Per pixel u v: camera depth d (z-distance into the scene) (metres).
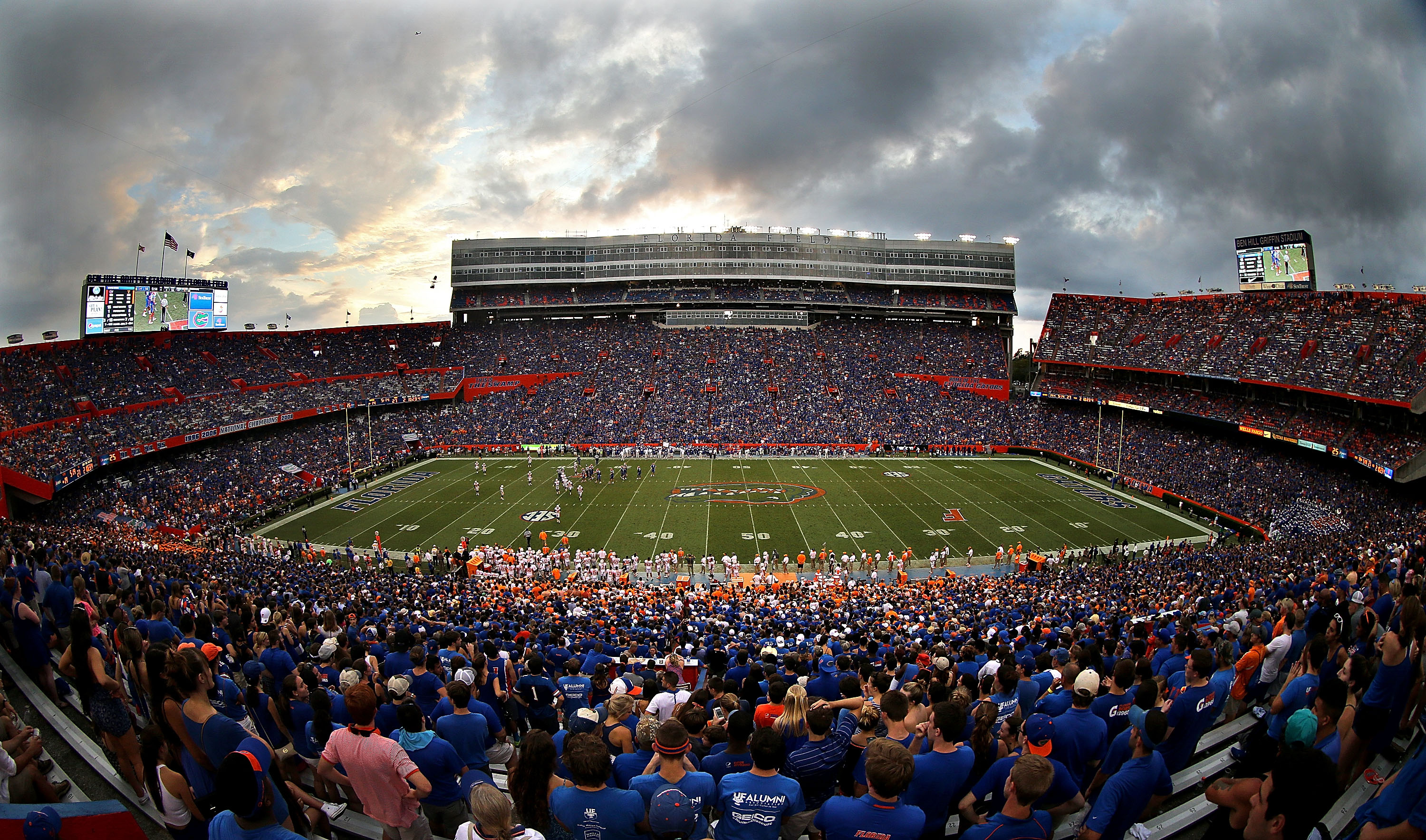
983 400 83.62
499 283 103.50
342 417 75.62
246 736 5.65
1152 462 61.06
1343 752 6.55
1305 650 8.22
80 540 27.66
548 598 28.08
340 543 43.75
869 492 56.47
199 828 5.64
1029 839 4.88
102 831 4.32
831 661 11.39
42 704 8.20
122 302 63.50
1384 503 44.22
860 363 89.56
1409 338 53.59
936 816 5.93
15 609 8.59
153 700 5.81
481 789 4.67
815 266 103.38
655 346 92.25
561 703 11.26
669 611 24.66
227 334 75.38
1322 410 57.09
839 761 6.86
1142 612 23.61
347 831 6.82
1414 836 4.14
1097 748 6.71
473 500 54.09
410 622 20.41
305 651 15.26
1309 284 65.19
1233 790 4.96
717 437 75.25
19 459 45.00
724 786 5.57
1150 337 75.56
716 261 102.69
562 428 76.56
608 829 5.18
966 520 48.75
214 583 23.84
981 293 107.69
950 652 14.86
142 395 60.38
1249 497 50.00
